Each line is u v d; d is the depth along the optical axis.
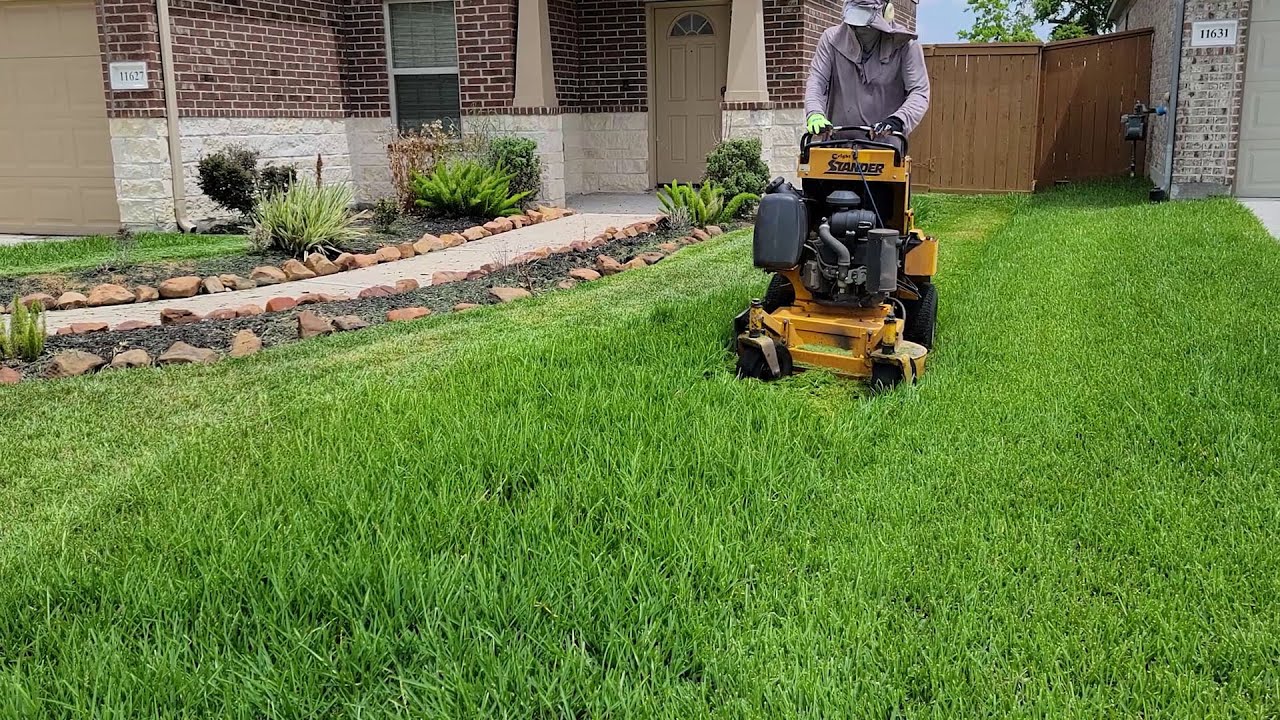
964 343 5.88
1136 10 18.31
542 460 4.09
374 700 2.64
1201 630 2.88
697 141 15.45
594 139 15.52
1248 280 6.99
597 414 4.64
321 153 14.16
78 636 2.91
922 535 3.49
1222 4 11.37
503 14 13.08
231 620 2.98
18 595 3.16
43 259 9.91
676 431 4.44
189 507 3.78
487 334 6.46
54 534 3.62
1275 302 6.38
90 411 5.00
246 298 8.20
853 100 5.91
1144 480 3.84
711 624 2.94
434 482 3.94
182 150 11.88
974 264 8.76
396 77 14.45
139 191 11.91
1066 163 15.12
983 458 4.13
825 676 2.67
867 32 5.68
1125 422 4.44
